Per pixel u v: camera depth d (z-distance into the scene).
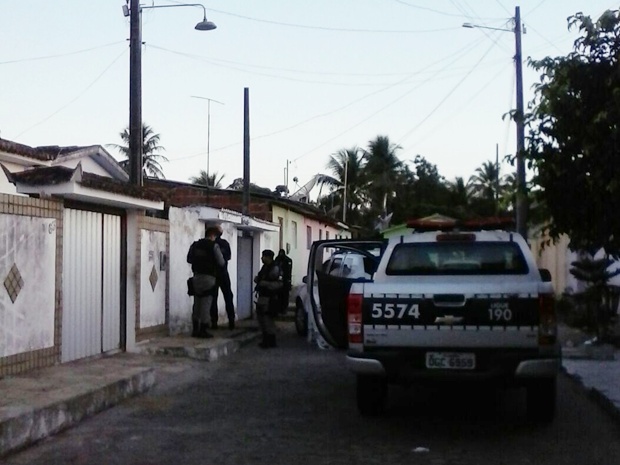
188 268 15.95
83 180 10.23
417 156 58.94
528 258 8.61
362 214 53.31
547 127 7.31
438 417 8.73
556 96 7.13
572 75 7.11
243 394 10.15
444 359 7.66
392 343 7.75
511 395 10.12
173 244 15.04
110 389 9.05
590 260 15.71
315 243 10.25
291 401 9.66
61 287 10.59
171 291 14.92
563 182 7.31
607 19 7.05
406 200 54.38
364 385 8.51
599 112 6.87
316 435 7.80
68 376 9.58
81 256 11.34
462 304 7.60
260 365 12.87
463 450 7.24
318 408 9.22
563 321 21.44
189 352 12.98
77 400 8.20
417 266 8.73
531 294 7.54
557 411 9.21
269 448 7.23
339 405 9.41
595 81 7.04
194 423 8.32
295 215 31.02
